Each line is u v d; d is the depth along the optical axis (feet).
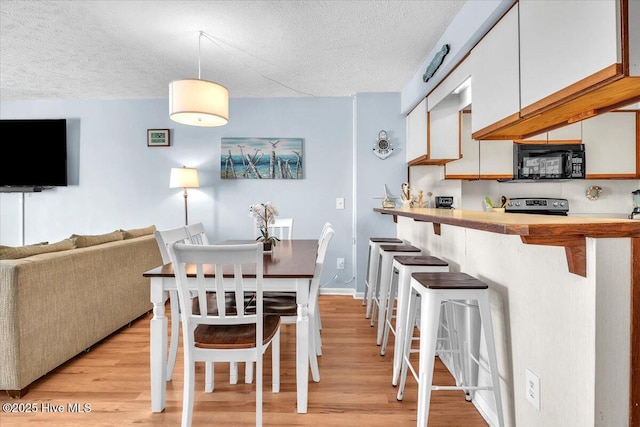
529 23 5.66
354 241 14.21
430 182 13.69
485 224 4.32
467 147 12.91
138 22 8.39
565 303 4.19
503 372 5.61
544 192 13.96
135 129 14.46
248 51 10.01
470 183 14.10
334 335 9.82
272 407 6.43
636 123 12.56
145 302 11.25
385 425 5.92
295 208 14.37
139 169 14.52
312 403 6.52
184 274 5.32
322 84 12.82
